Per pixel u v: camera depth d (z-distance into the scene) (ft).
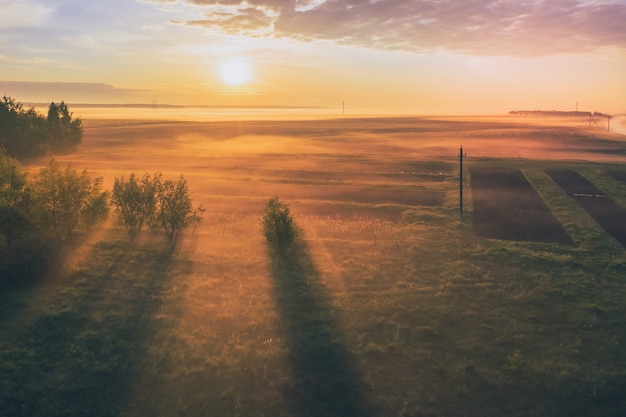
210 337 68.85
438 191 189.16
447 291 86.07
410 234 125.08
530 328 72.43
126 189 113.80
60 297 80.64
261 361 62.59
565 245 118.62
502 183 205.16
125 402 53.72
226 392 55.62
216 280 90.74
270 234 108.88
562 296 84.23
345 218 145.89
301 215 147.74
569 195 180.96
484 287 87.97
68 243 111.65
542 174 223.10
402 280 91.66
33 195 112.47
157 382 57.57
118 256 103.35
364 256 106.11
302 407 53.67
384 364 62.59
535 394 56.59
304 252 108.99
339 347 66.49
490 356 64.69
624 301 82.58
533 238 124.88
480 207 160.56
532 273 95.91
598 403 55.16
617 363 63.16
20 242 90.07
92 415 51.39
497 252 109.40
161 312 76.54
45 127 301.84
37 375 58.18
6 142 278.05
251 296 83.51
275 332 70.74
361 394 56.24
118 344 65.92
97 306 78.02
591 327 73.00
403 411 52.65
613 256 108.17
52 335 68.13
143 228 126.11
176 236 119.96
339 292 85.92
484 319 75.36
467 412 53.21
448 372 60.59
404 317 76.02
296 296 83.92
